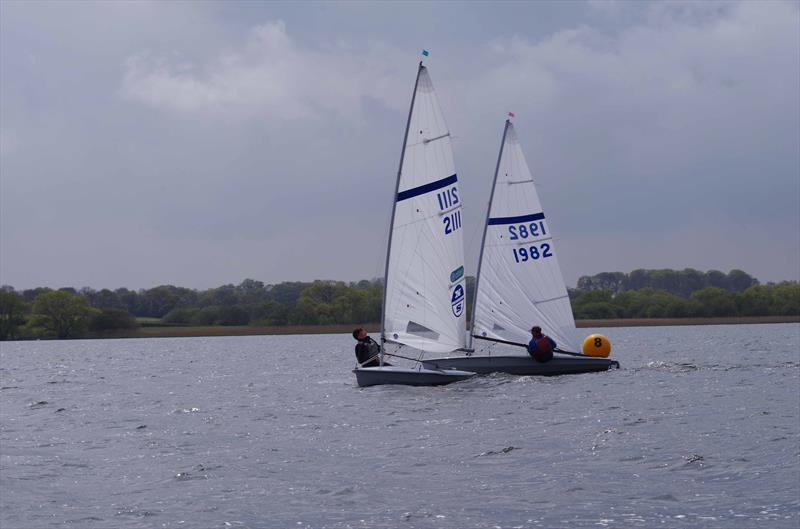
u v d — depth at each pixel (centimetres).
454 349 4416
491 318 4834
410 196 4338
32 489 2259
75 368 8494
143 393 5262
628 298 19325
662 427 3083
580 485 2172
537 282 4884
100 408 4359
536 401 3872
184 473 2434
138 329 18925
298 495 2139
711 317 19275
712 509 1927
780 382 4747
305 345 14312
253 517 1942
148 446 2981
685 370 5594
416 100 4331
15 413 4194
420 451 2712
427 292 4375
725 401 3847
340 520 1906
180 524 1898
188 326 19850
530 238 4884
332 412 3756
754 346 9744
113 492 2214
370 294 18625
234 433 3262
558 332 4903
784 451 2553
